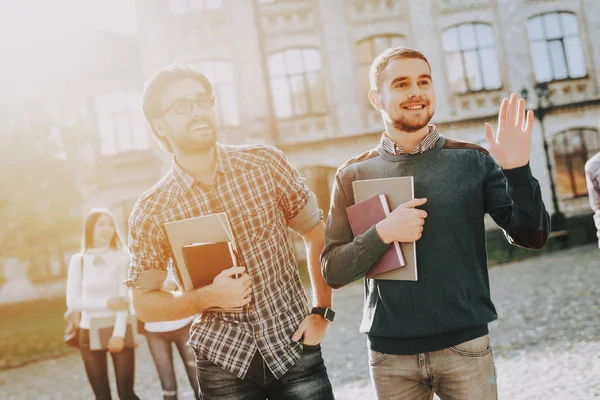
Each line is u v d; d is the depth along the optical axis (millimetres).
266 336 2000
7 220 13258
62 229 13625
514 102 1724
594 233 15609
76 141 14172
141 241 2072
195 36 17484
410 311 1888
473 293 1873
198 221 1949
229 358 1989
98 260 3818
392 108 1913
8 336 11562
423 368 1897
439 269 1863
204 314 2080
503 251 13703
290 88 17609
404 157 1970
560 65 17812
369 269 1957
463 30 17750
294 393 2021
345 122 17438
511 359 4871
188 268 1956
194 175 2064
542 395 3859
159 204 2045
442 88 17609
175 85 1915
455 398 1901
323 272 2059
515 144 1704
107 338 3717
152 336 3957
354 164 2090
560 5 17734
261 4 17594
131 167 17922
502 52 17672
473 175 1904
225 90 17516
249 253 2016
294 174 2184
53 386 6668
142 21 17500
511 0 17656
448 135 17594
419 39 17672
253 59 17391
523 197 1702
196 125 1907
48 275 18047
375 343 1988
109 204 17828
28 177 13312
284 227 2141
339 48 17547
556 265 10656
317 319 2102
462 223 1875
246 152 2088
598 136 17359
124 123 17953
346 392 4664
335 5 17594
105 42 17797
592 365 4301
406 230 1807
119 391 3758
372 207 1932
